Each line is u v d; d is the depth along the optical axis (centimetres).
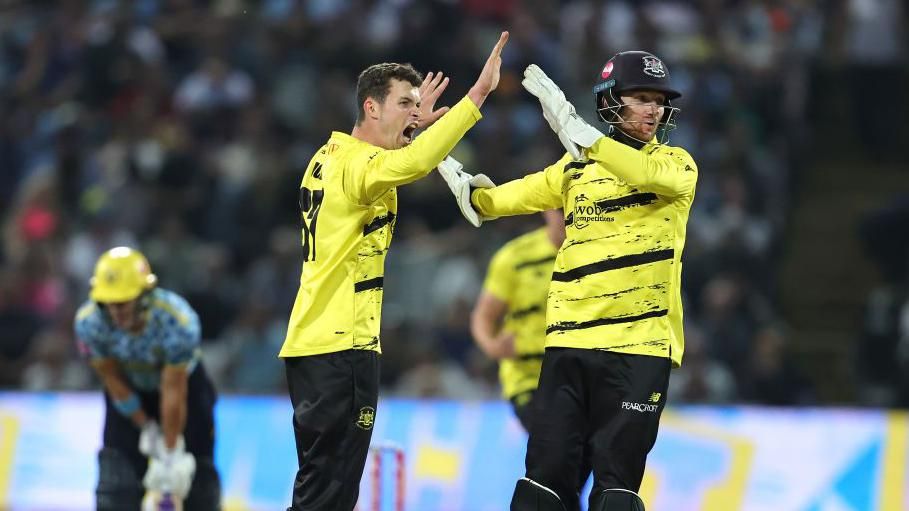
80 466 3959
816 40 5631
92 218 5094
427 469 3794
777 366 4434
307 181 2106
